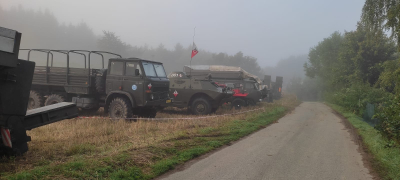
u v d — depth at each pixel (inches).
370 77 893.2
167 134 323.9
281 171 214.8
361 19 495.5
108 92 435.2
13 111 202.1
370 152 291.1
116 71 435.2
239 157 253.4
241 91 778.8
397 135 286.8
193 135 335.0
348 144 334.6
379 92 673.6
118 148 246.2
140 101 419.5
